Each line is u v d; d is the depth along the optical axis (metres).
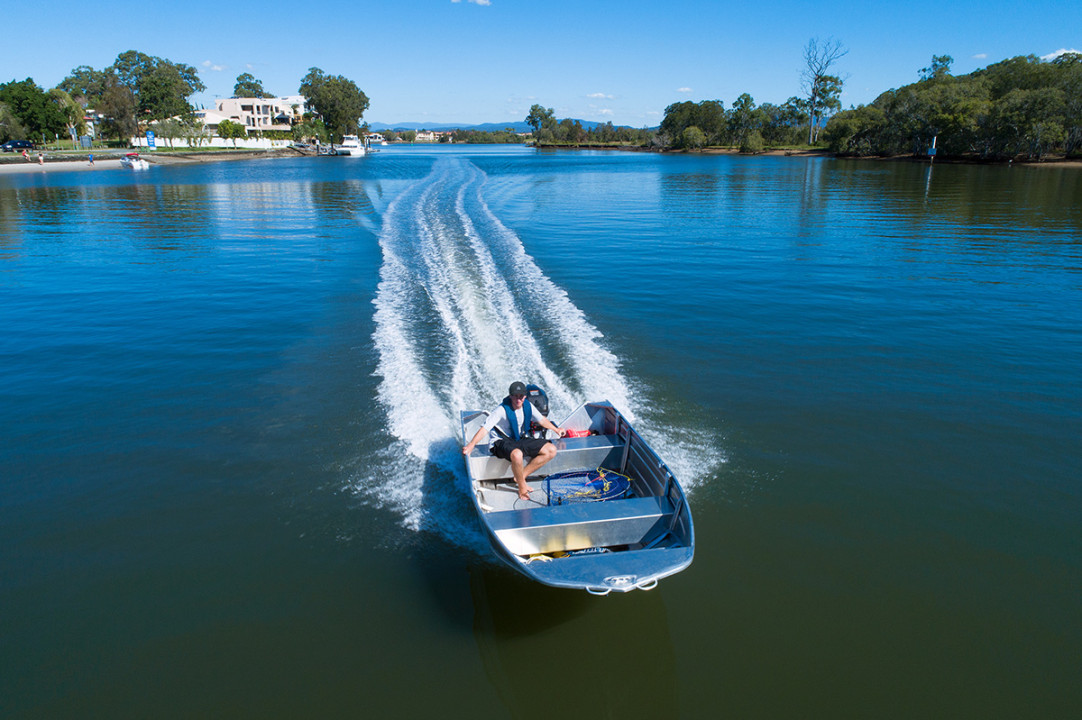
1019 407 7.93
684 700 4.10
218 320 11.48
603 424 6.88
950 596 4.92
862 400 8.16
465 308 11.84
